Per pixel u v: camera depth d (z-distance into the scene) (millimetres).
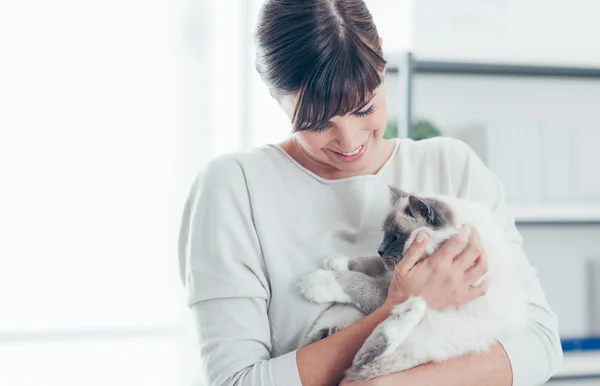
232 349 1110
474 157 1335
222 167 1230
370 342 1075
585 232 2631
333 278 1168
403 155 1295
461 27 2455
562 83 2652
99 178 2756
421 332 1102
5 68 2699
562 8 2523
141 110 2787
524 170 2387
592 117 2670
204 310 1154
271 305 1192
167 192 2797
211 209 1192
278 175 1232
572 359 2295
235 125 2762
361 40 1020
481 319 1128
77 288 2738
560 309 2631
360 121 1089
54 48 2729
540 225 2504
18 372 2680
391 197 1243
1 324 2689
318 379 1075
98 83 2758
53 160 2727
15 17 2707
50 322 2719
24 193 2709
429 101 2588
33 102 2719
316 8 1017
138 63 2783
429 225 1201
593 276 2561
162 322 2775
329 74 997
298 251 1205
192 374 2719
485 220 1212
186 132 2811
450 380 1076
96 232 2754
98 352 2727
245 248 1175
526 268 1257
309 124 1041
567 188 2406
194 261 1177
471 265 1151
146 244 2779
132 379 2729
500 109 2625
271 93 1105
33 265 2715
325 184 1231
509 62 2307
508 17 2494
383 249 1215
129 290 2764
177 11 2803
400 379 1063
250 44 2734
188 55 2807
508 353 1117
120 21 2773
